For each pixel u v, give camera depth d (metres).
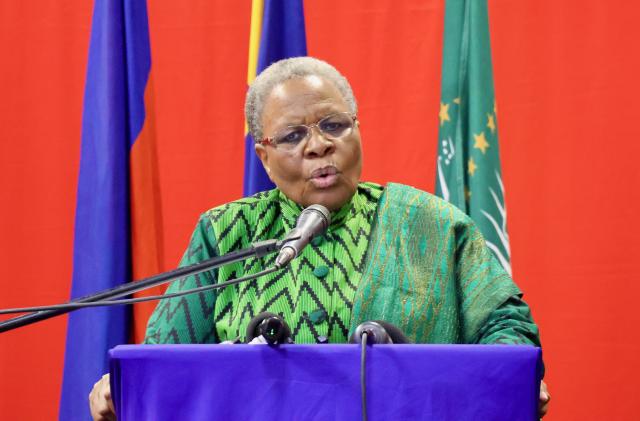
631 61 7.84
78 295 6.52
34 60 8.55
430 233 4.59
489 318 4.37
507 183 7.97
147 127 6.71
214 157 8.46
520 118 8.01
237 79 8.53
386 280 4.46
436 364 3.26
